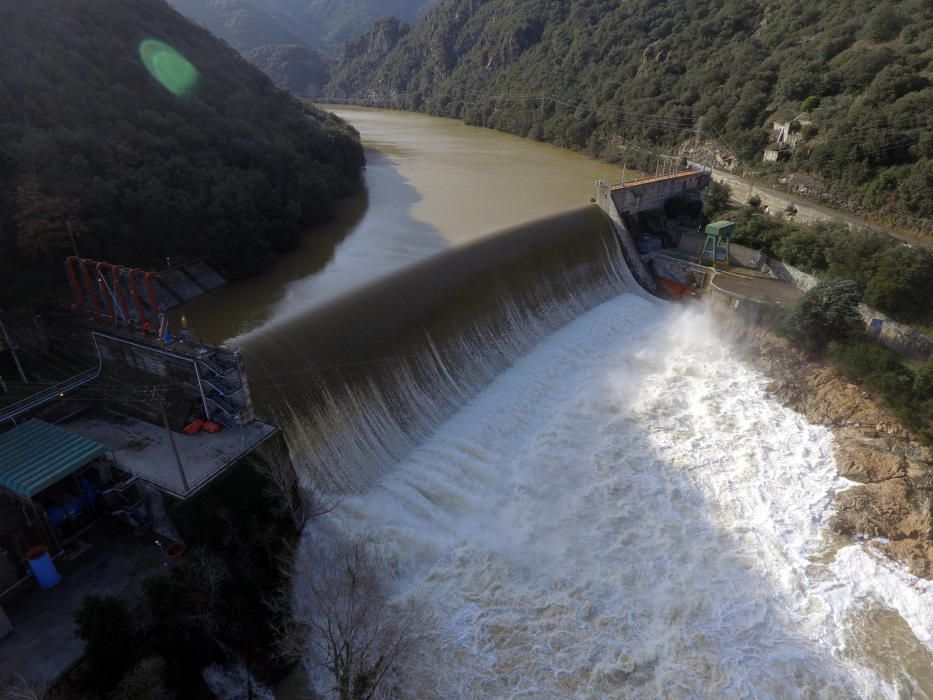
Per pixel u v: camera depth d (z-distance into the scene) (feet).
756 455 135.03
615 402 151.53
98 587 82.74
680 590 102.73
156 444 96.78
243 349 112.47
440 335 147.02
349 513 107.45
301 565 95.61
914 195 204.23
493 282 166.91
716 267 217.15
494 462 128.47
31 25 178.81
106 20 207.62
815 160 238.07
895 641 97.45
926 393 142.31
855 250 185.06
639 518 116.98
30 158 141.90
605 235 213.66
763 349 173.17
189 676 79.56
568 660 90.84
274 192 195.21
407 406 132.67
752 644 95.14
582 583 102.53
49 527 84.89
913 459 131.85
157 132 183.01
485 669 89.25
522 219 230.07
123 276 143.74
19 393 105.09
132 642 75.87
